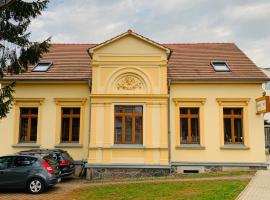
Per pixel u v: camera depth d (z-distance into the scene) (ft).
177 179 52.95
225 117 64.64
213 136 63.57
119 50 62.08
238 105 64.34
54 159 50.34
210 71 67.36
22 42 44.60
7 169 44.57
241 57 73.41
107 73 61.72
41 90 66.39
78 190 45.85
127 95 60.54
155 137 59.41
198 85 65.00
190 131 64.39
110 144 59.41
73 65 70.59
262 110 60.59
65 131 65.92
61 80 65.31
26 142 65.72
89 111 64.95
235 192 38.32
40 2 44.37
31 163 44.91
